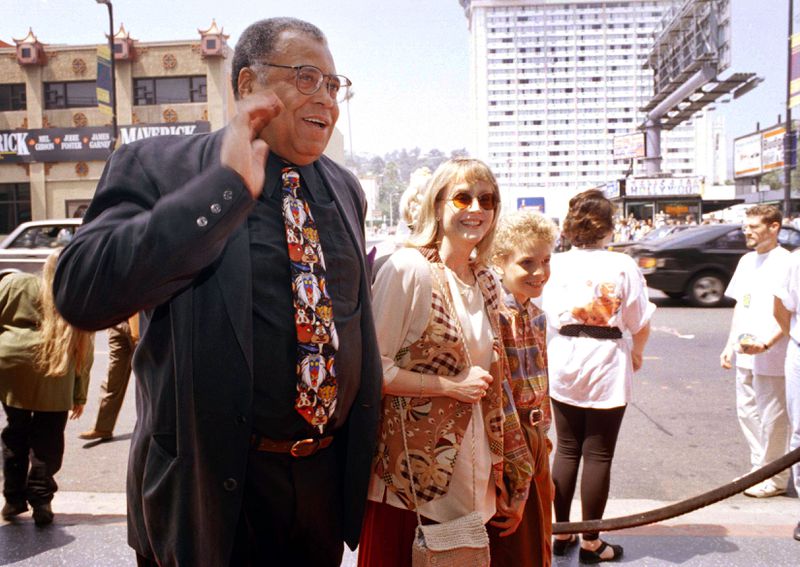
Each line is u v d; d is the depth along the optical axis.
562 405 3.27
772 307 3.92
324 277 1.70
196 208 1.27
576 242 3.32
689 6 35.31
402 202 3.34
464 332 2.10
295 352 1.64
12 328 3.52
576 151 116.00
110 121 27.70
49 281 3.43
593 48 114.81
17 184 28.42
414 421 2.03
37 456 3.59
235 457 1.55
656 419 5.81
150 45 27.53
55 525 3.64
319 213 1.75
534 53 115.06
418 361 2.06
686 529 3.60
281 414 1.64
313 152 1.70
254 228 1.63
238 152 1.32
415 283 2.05
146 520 1.56
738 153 45.09
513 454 2.19
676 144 119.31
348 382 1.76
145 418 1.62
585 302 3.15
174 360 1.52
